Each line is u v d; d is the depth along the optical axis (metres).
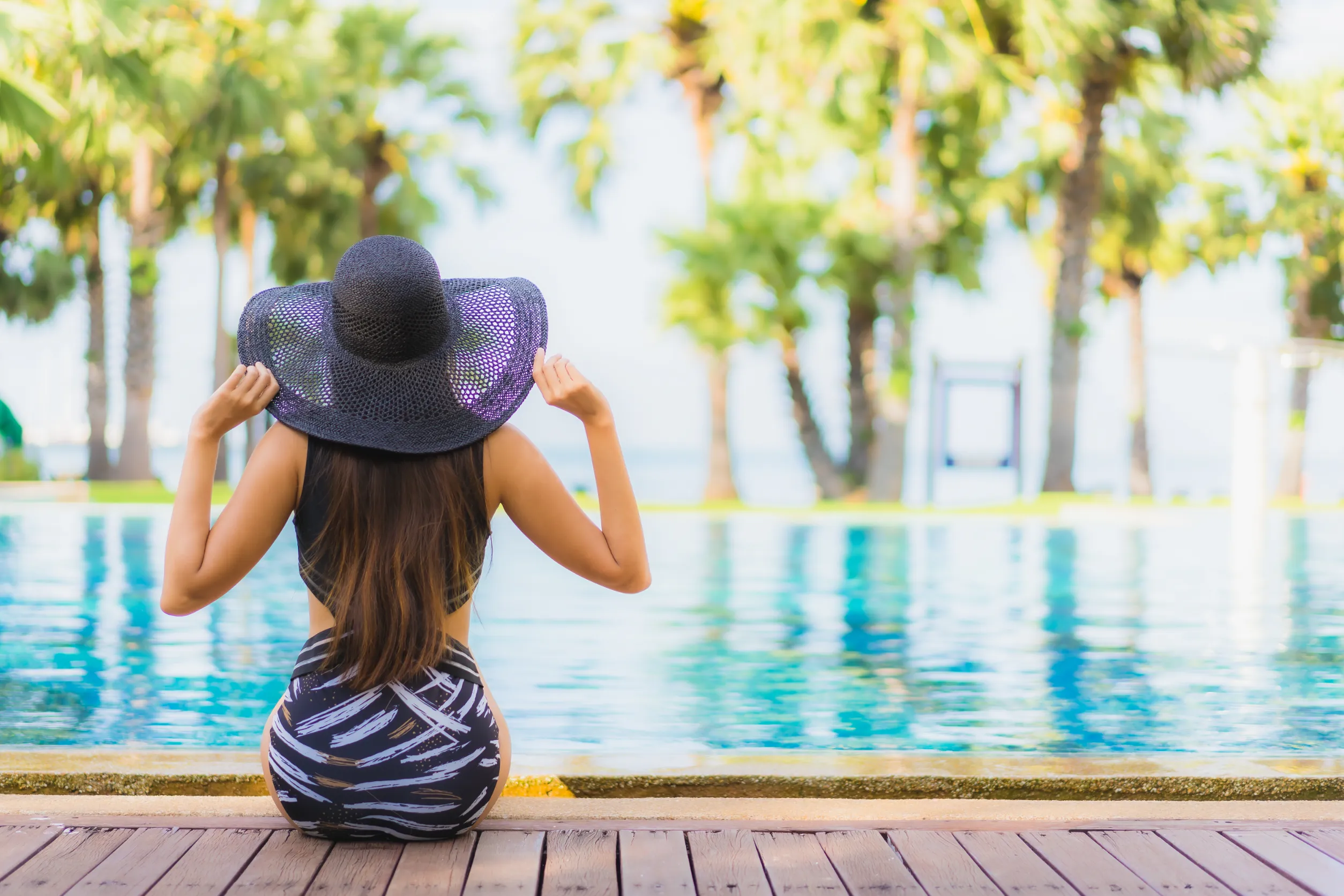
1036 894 2.03
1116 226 23.02
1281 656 5.68
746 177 20.75
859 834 2.32
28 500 16.03
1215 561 10.34
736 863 2.15
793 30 16.67
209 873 2.05
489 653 5.64
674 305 18.22
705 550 11.04
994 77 17.22
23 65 15.19
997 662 5.50
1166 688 4.88
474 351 2.15
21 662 5.22
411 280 2.05
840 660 5.50
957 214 20.28
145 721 4.11
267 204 24.77
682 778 2.78
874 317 19.47
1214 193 26.33
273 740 2.14
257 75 20.91
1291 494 25.23
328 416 2.07
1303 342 13.16
